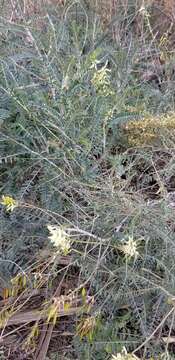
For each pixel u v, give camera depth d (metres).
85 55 2.37
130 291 1.78
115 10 2.71
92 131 2.12
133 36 2.74
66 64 2.21
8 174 2.10
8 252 1.94
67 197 1.96
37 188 2.06
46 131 2.10
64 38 2.42
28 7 2.56
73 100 2.13
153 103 2.44
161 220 1.89
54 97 2.07
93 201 1.97
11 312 1.77
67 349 1.86
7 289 1.84
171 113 2.22
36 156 2.06
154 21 2.84
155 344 1.75
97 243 1.78
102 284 1.86
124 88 2.39
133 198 2.04
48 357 1.85
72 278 1.98
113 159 2.08
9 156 1.98
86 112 2.10
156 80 2.65
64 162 2.06
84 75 2.17
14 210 1.99
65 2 2.55
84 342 1.82
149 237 1.84
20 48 2.33
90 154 2.14
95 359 1.74
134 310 1.80
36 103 2.05
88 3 2.70
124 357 1.45
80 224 1.93
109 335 1.75
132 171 2.19
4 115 2.03
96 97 2.10
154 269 1.90
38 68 2.21
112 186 1.95
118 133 2.23
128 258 1.72
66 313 1.89
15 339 1.91
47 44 2.34
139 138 2.16
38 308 1.94
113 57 2.49
